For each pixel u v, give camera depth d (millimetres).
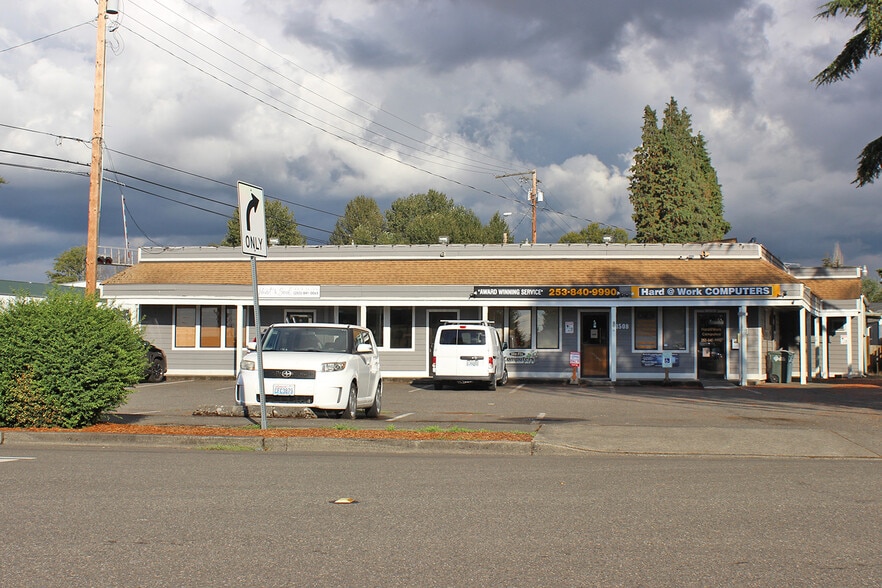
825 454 11805
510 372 29453
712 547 6148
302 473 9406
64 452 11305
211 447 12227
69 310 13281
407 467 9977
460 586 5180
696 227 52844
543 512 7305
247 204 12648
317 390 14516
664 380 27531
